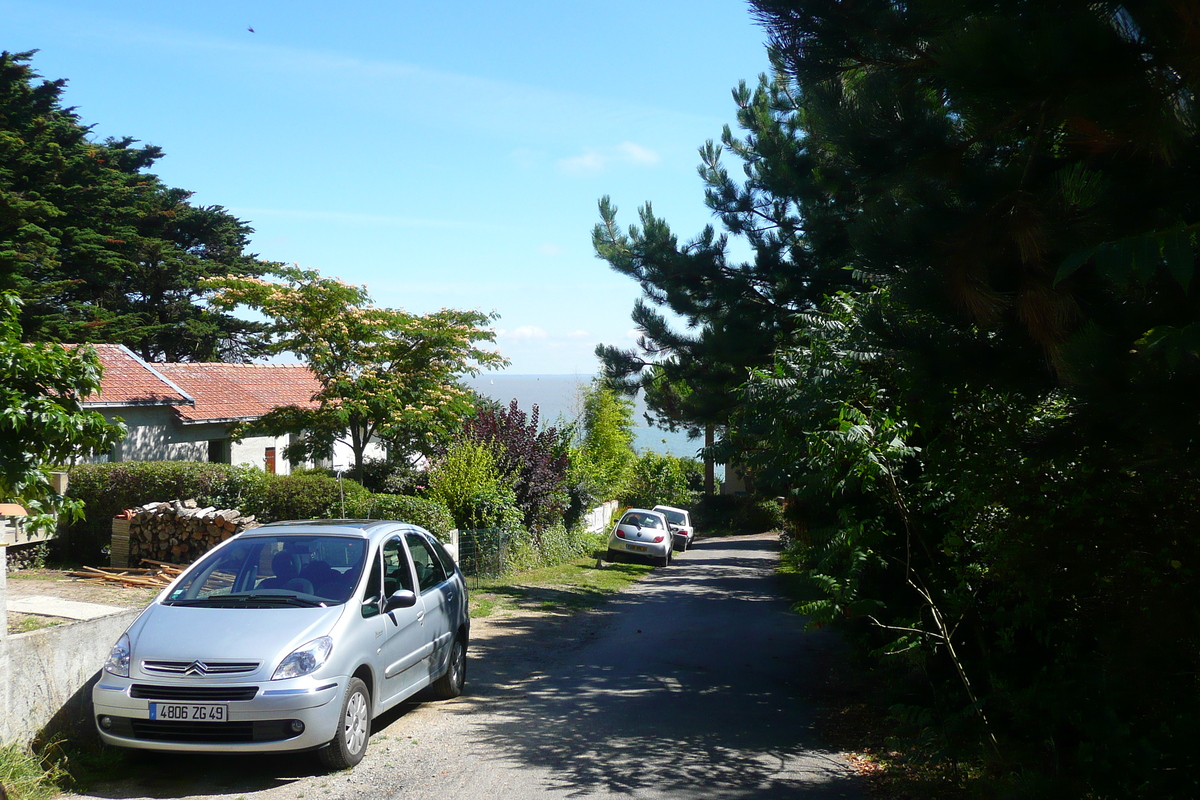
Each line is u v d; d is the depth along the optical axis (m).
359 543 7.48
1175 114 3.79
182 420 24.06
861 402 6.94
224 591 7.07
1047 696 5.27
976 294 4.45
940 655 7.46
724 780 6.30
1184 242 3.14
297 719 5.88
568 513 27.66
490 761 6.62
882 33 4.86
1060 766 5.05
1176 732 4.24
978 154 5.13
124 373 24.55
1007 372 4.62
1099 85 3.85
